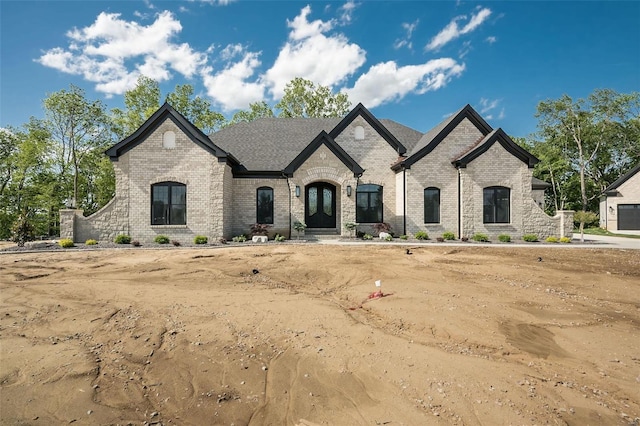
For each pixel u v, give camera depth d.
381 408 3.81
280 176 23.09
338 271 11.23
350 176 21.59
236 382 4.40
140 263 12.89
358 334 5.85
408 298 7.87
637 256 14.81
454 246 18.00
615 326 6.24
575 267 12.05
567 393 4.06
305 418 3.68
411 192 22.23
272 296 8.34
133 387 4.29
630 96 42.41
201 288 9.12
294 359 4.97
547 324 6.30
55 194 34.06
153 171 20.19
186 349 5.32
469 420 3.56
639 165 34.22
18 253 15.80
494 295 8.16
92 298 8.09
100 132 36.50
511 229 21.61
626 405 3.84
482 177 21.67
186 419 3.68
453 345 5.42
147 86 40.81
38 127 33.94
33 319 6.65
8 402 3.92
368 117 23.95
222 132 27.02
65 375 4.52
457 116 22.45
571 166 48.44
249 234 22.69
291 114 49.19
